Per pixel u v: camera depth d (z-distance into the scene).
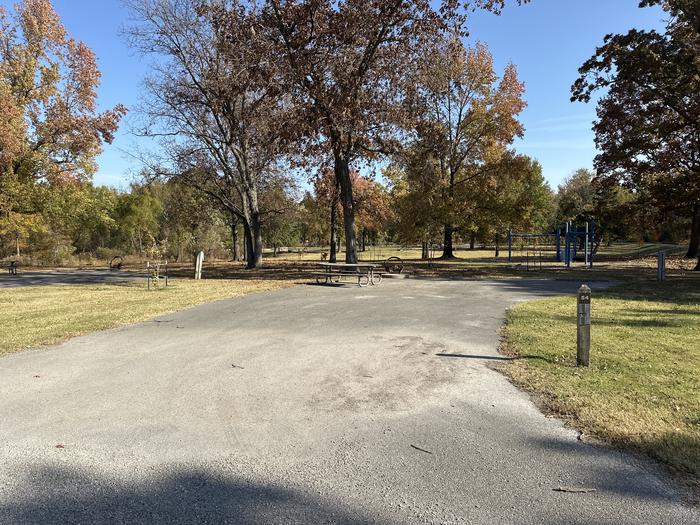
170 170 26.95
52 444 4.07
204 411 4.82
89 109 33.31
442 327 8.99
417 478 3.49
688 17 21.73
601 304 11.70
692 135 24.22
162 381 5.78
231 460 3.79
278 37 20.11
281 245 66.56
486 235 36.84
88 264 36.75
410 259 40.31
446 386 5.55
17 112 27.44
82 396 5.27
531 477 3.48
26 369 6.33
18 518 2.99
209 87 24.31
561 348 7.12
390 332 8.55
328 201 33.81
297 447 4.01
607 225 38.19
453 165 37.19
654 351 6.89
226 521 2.96
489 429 4.35
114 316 10.39
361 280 18.89
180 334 8.48
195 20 24.39
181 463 3.74
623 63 22.42
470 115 36.28
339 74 19.12
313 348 7.39
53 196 33.00
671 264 28.75
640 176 26.36
